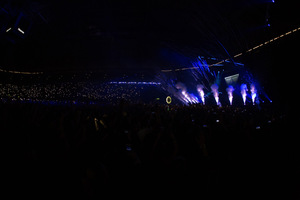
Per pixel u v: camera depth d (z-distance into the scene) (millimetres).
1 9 11945
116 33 21000
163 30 20234
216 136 4664
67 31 20156
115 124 4621
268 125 6324
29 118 5461
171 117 5520
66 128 4062
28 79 34656
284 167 4668
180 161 2555
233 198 3277
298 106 13469
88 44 24031
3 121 4977
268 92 16500
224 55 21859
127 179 2561
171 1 15820
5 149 3725
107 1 15711
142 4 16406
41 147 3490
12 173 3139
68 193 2713
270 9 14609
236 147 4570
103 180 2188
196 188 2975
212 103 25688
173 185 2525
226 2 14969
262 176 4113
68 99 34312
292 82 14234
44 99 33625
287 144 6332
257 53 17562
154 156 2562
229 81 22875
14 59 28250
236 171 4059
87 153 3902
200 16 17172
